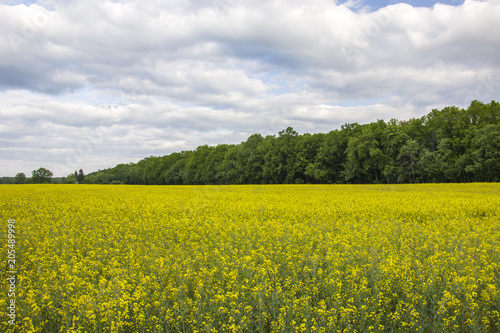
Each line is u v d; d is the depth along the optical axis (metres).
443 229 11.38
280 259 7.94
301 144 74.50
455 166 56.19
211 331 4.94
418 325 5.46
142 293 5.79
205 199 24.27
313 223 12.38
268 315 5.58
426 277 6.66
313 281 6.59
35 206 18.06
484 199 20.45
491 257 8.03
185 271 6.93
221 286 6.50
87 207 18.14
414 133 67.69
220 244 9.27
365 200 21.16
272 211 16.11
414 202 19.08
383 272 6.60
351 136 72.19
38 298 5.82
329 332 5.12
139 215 16.03
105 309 5.33
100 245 9.65
